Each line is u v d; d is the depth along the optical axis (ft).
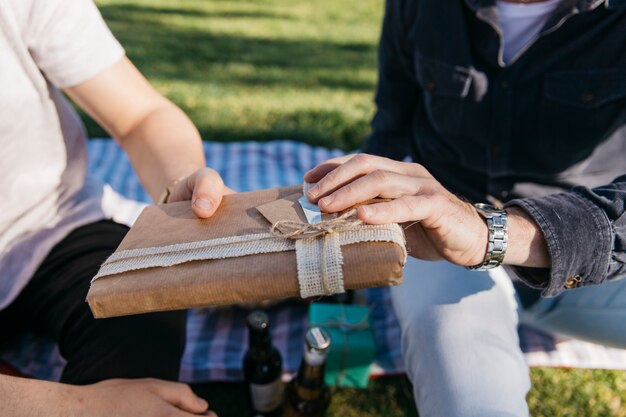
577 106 4.47
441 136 5.21
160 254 3.03
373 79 13.84
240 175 8.61
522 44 4.65
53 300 4.40
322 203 3.05
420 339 4.18
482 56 4.66
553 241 3.55
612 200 3.67
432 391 3.90
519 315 5.16
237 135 10.48
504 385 3.78
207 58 14.66
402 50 5.26
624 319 4.45
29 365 5.30
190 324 6.23
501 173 4.95
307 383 4.82
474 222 3.47
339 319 5.56
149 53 14.71
